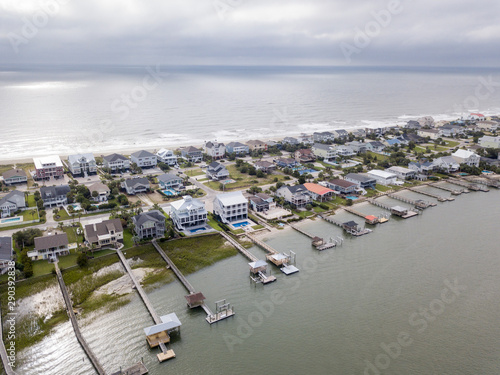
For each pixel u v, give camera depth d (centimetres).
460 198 14188
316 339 6731
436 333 6956
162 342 6419
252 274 8750
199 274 8688
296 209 12481
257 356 6297
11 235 9869
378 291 8212
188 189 13938
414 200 13512
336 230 11156
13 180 13862
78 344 6450
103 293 7806
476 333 6994
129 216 10712
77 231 9931
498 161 17975
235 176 15912
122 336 6631
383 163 17312
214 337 6712
